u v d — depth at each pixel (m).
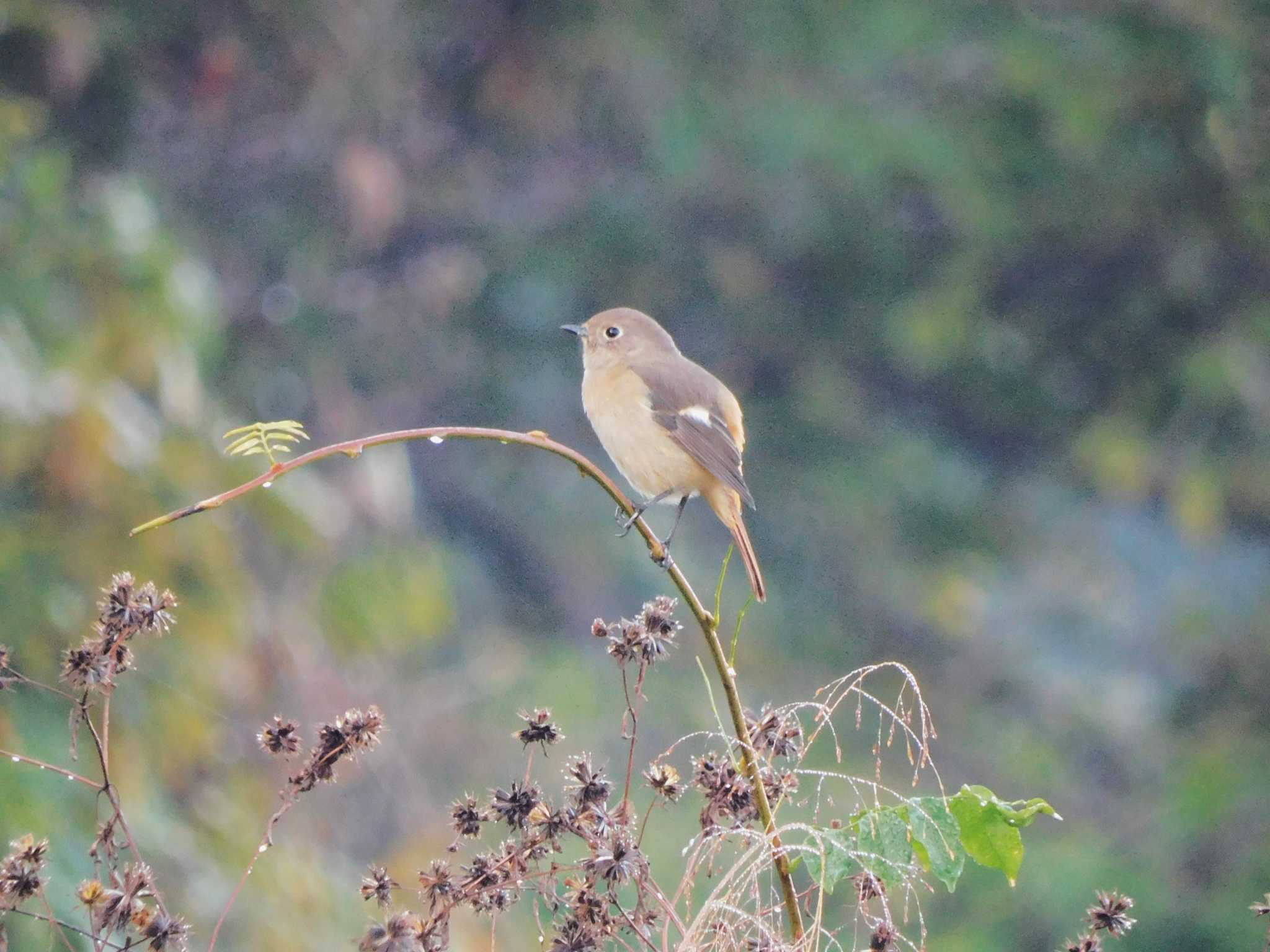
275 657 11.95
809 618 18.20
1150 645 18.20
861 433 18.86
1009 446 19.19
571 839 5.89
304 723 12.10
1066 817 16.59
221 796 9.84
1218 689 16.69
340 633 13.16
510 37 17.81
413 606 13.66
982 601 18.44
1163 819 15.65
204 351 12.79
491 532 17.77
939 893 14.68
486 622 17.17
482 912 4.40
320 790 12.52
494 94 17.84
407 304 17.20
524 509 17.88
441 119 17.72
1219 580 18.00
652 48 18.16
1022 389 18.59
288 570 12.88
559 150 18.22
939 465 18.77
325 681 12.43
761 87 18.27
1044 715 17.80
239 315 16.30
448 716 15.38
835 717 17.48
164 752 9.59
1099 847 15.43
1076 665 18.22
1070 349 18.45
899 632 18.22
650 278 18.55
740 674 17.25
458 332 17.89
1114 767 17.33
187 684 10.02
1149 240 18.20
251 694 11.22
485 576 17.55
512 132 18.05
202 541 10.55
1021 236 18.36
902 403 19.19
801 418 18.81
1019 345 18.36
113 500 10.24
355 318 16.91
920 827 4.36
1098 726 17.61
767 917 4.47
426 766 14.82
